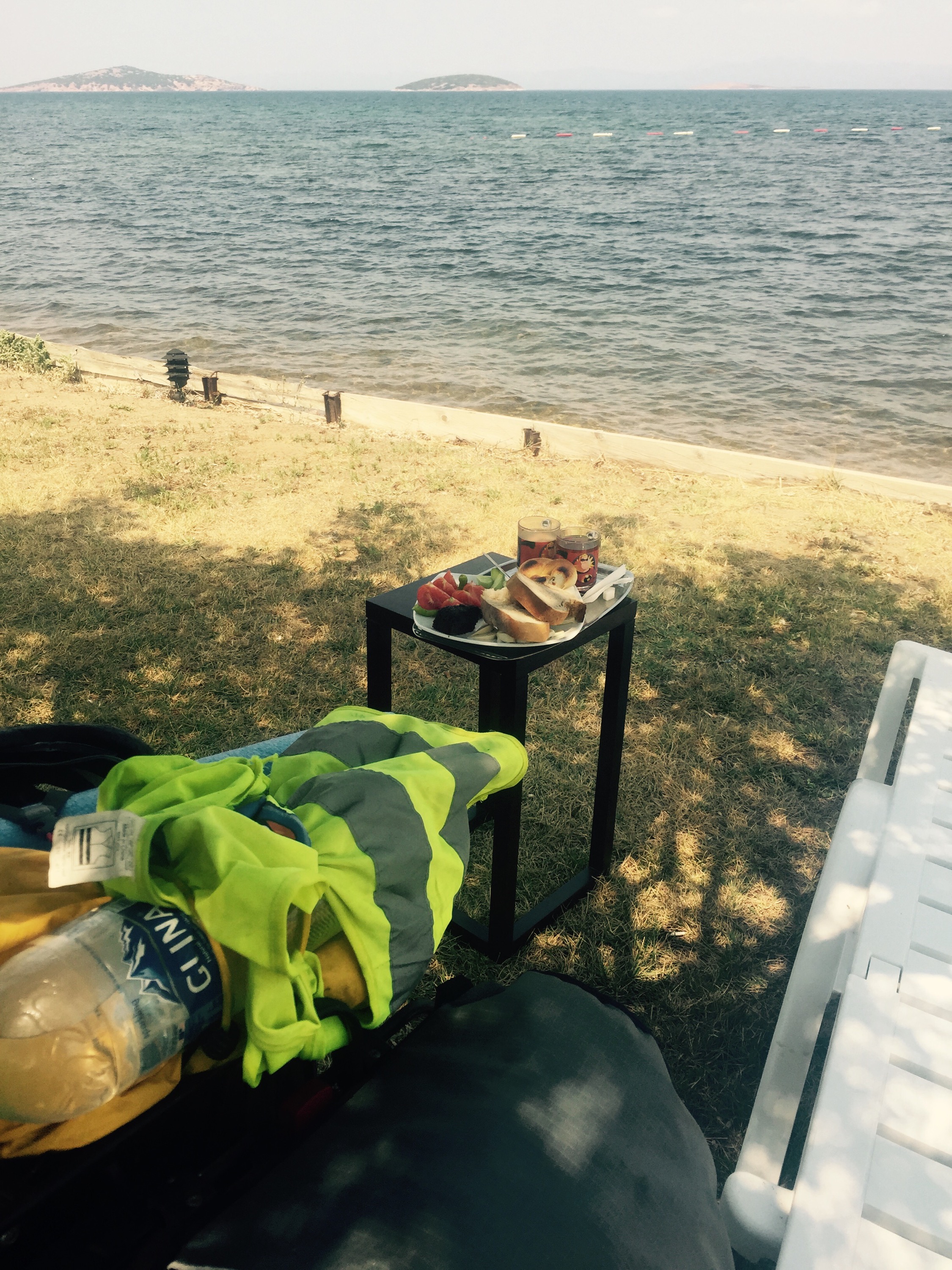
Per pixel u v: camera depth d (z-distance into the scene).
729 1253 1.40
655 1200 1.31
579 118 170.00
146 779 1.45
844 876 1.99
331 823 1.42
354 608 5.08
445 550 6.05
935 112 198.75
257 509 6.86
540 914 2.81
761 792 3.56
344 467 8.15
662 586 5.46
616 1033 1.55
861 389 17.58
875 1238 1.20
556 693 4.21
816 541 6.37
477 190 61.94
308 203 54.47
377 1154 1.27
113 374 12.80
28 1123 1.07
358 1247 1.12
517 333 22.48
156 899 1.18
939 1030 1.48
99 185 65.38
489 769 1.77
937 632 4.94
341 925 1.31
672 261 35.03
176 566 5.65
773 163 81.50
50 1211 1.16
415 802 1.55
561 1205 1.22
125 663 4.41
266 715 3.97
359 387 16.95
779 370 19.03
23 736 1.69
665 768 3.66
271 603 5.15
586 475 8.13
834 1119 1.34
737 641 4.77
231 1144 1.34
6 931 1.17
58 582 5.34
